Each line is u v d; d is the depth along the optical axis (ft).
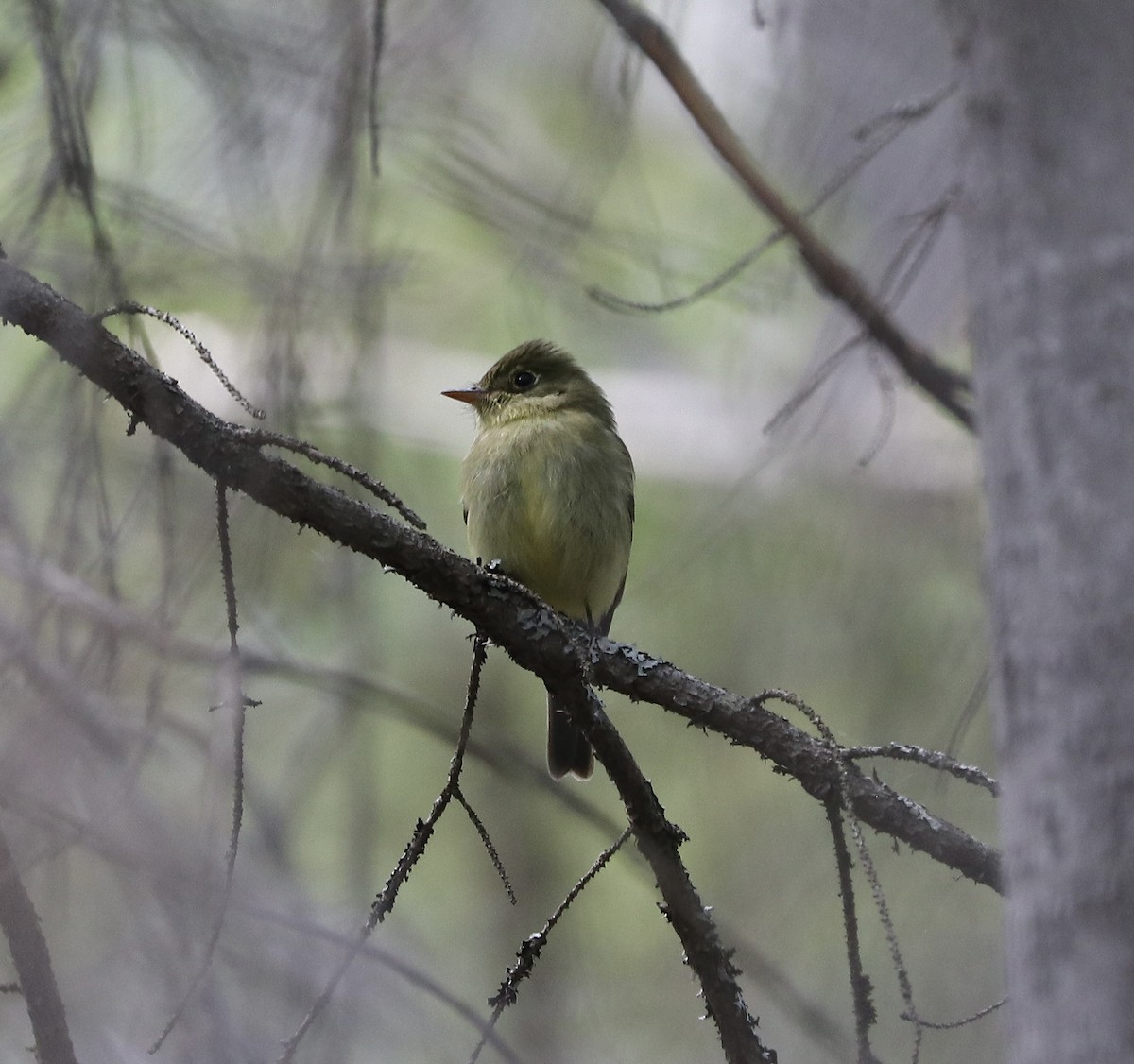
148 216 25.16
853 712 32.07
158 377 19.63
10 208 23.86
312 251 23.61
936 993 29.43
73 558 22.86
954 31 14.83
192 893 22.47
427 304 36.40
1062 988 12.25
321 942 27.17
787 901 33.60
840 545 31.99
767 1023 33.12
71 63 22.91
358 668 32.14
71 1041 20.39
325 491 20.71
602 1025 35.99
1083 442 12.80
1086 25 13.41
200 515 23.90
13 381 29.37
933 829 21.52
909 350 24.21
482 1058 32.27
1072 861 12.33
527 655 21.65
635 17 24.75
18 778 21.39
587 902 39.99
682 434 41.39
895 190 24.70
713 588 33.71
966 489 31.40
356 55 22.97
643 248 30.60
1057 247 13.21
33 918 20.21
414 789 40.63
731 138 24.35
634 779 20.63
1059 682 12.61
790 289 31.35
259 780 32.01
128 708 24.84
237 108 23.22
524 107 29.43
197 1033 22.16
